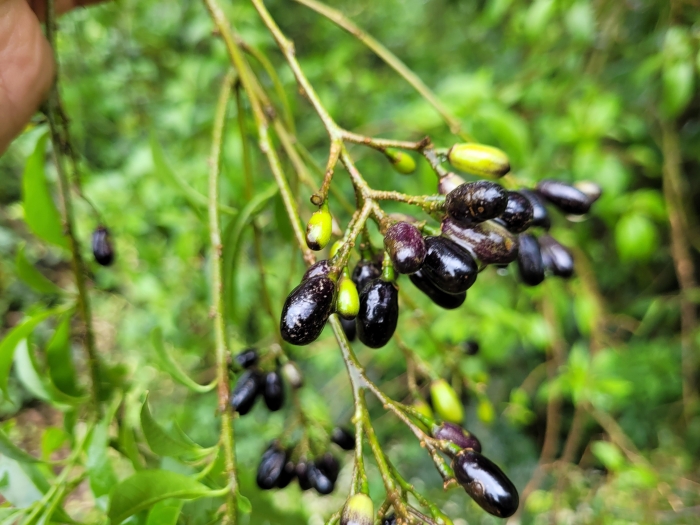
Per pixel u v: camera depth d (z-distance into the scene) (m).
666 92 0.24
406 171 0.11
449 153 0.11
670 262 0.35
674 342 0.35
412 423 0.09
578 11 0.26
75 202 0.34
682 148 0.32
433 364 0.28
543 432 0.40
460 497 0.35
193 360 0.38
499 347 0.29
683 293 0.30
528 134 0.28
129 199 0.35
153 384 0.37
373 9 0.49
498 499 0.09
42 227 0.14
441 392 0.13
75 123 0.39
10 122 0.15
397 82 0.42
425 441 0.09
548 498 0.28
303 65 0.34
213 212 0.13
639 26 0.32
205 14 0.34
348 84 0.38
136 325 0.39
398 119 0.27
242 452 0.35
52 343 0.13
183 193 0.16
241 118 0.15
